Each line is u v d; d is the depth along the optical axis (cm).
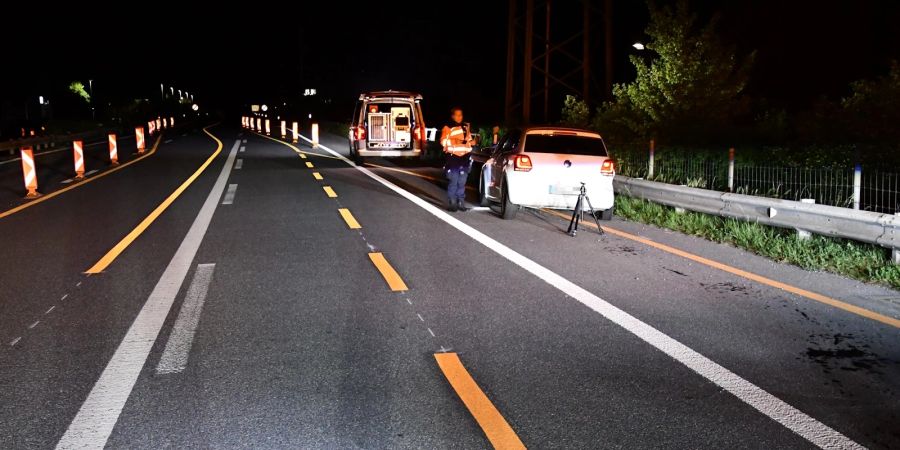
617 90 2350
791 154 1263
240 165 2389
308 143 3775
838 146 1196
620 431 413
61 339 578
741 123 2172
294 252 934
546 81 3228
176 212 1306
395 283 762
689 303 685
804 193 1161
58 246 984
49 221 1212
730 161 1242
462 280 777
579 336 583
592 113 3072
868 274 790
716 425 421
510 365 517
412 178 1947
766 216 1001
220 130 6066
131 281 775
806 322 624
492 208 1370
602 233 1088
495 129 2809
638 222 1201
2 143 2794
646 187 1291
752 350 550
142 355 539
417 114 2361
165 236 1057
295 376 496
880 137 1368
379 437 404
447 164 1312
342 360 527
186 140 4206
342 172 2130
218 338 579
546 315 643
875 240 823
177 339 577
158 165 2409
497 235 1067
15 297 709
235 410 440
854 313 652
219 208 1357
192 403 451
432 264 860
